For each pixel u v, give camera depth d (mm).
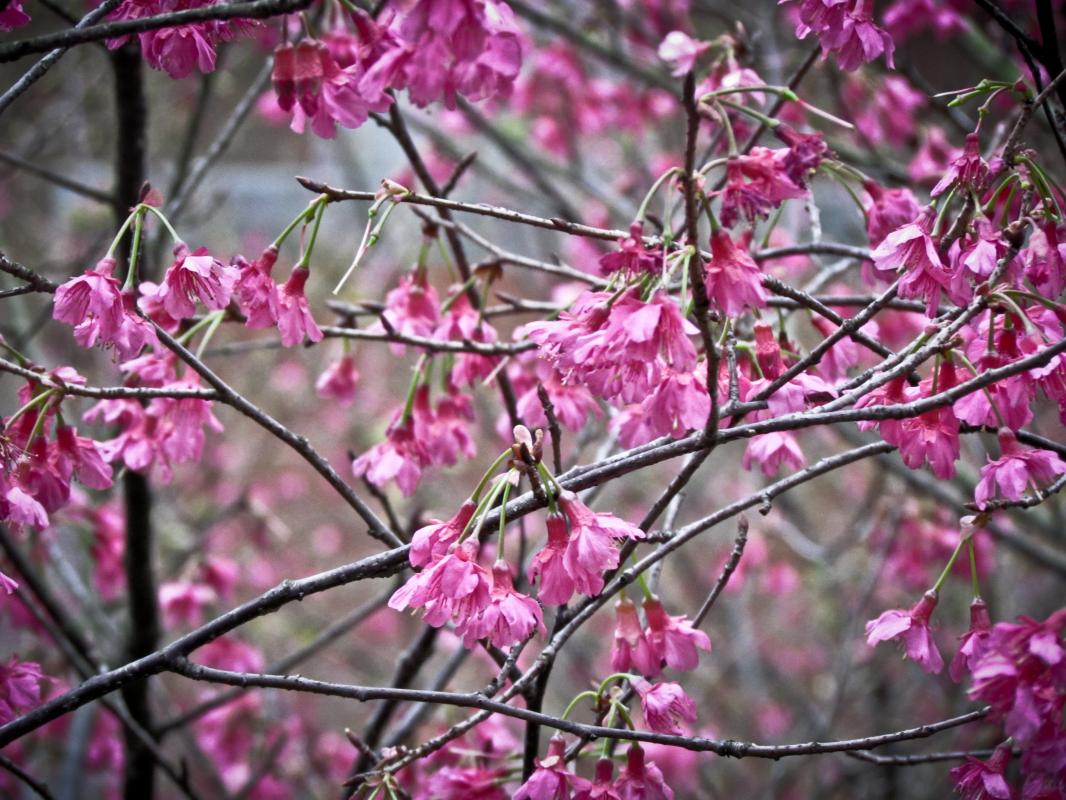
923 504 1407
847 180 1011
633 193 1804
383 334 979
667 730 869
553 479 831
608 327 819
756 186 868
